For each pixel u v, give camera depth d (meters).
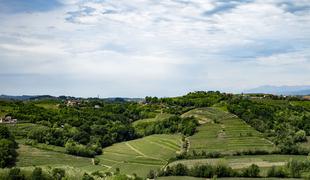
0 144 139.75
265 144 162.12
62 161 149.88
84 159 160.25
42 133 176.00
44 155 154.00
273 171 122.69
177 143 175.50
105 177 117.00
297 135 168.38
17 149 154.62
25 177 108.62
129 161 155.12
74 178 112.69
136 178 119.25
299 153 148.88
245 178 121.19
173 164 138.38
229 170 124.56
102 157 167.50
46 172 112.00
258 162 136.12
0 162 131.12
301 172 122.06
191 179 122.50
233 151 152.50
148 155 163.38
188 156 149.62
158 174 128.75
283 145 154.50
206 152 152.88
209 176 124.81
